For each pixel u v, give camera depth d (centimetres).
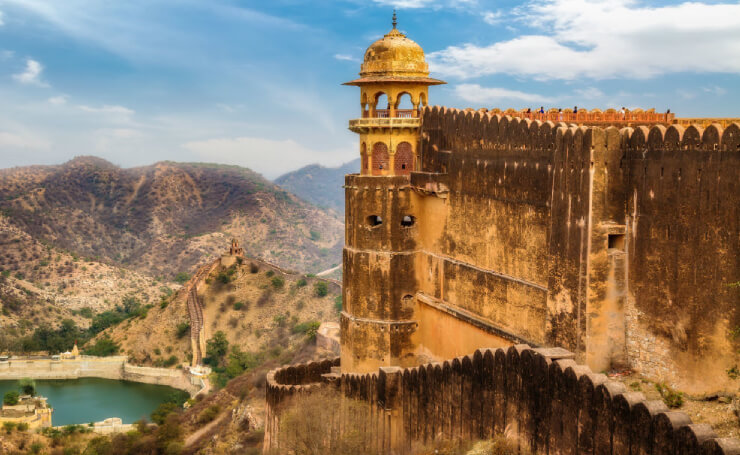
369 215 3731
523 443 2289
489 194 3100
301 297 13088
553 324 2652
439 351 3541
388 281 3700
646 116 3559
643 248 2441
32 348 14388
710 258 2206
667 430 1788
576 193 2530
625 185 2495
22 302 16500
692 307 2273
